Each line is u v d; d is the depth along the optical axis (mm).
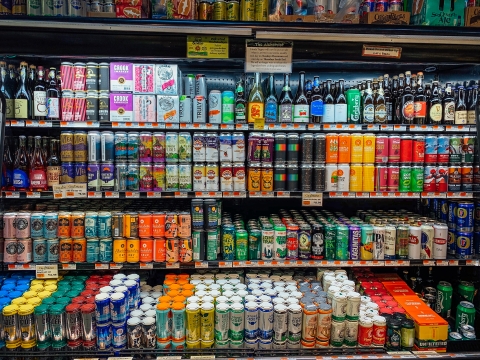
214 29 1842
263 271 2852
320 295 2408
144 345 2166
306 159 2605
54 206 2777
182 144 2555
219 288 2469
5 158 2553
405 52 1975
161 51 1907
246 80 3061
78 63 2477
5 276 2641
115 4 2041
